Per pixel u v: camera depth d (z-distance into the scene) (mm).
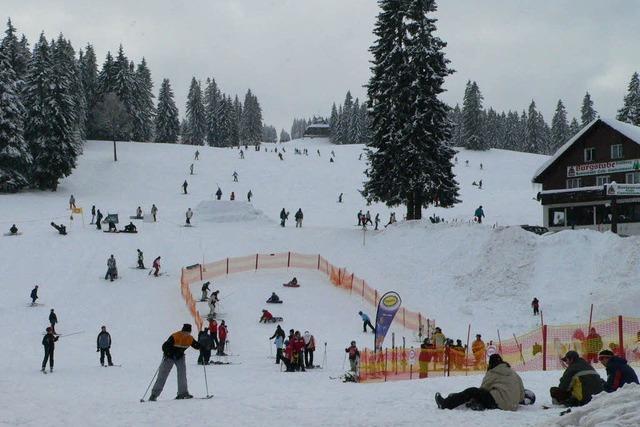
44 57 72125
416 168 49219
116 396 14914
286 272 42156
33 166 71062
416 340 31125
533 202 74438
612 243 37219
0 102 67125
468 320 34469
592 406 8227
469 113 132125
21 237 48156
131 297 36938
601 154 50750
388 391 14336
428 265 41094
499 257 39031
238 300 36625
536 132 152750
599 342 21141
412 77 49125
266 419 10250
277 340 24469
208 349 24078
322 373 21859
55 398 14055
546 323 32750
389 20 50188
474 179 102500
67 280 39406
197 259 45000
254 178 85000
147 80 128750
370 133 53281
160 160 91062
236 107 184000
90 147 99375
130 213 60312
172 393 15695
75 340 29391
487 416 9930
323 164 96812
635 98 90250
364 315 32156
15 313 33312
